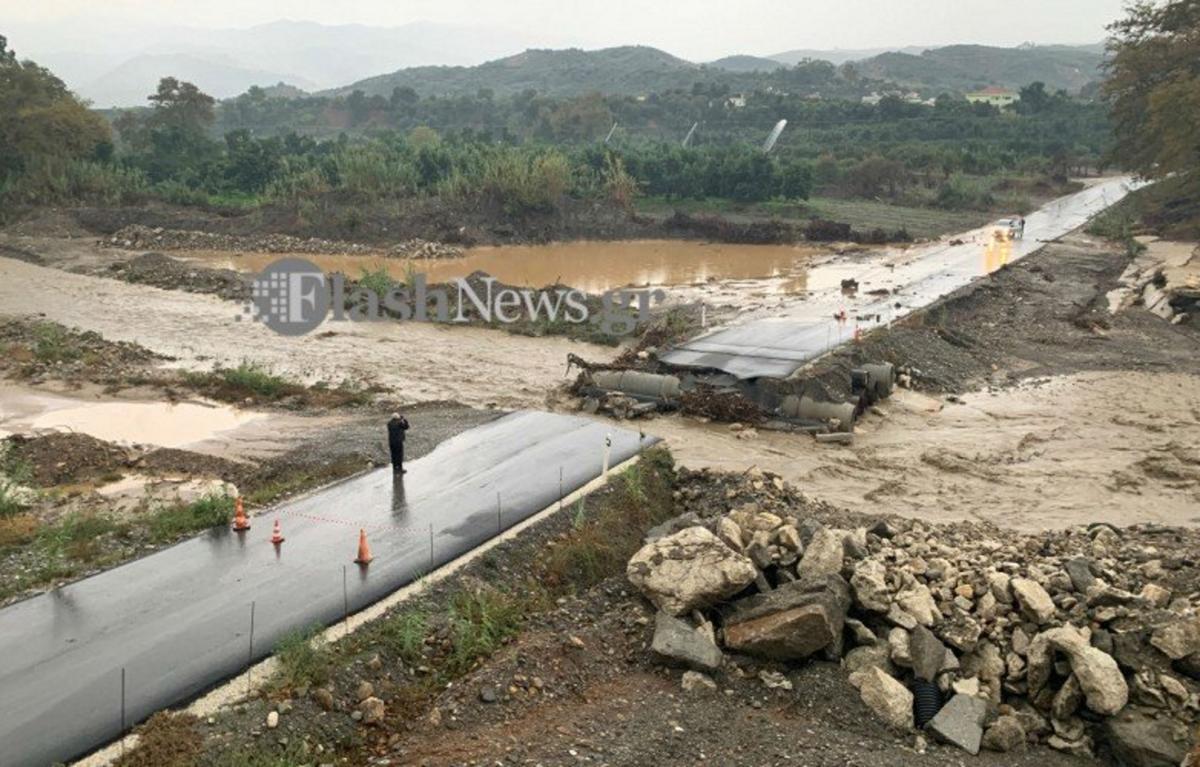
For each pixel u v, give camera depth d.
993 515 22.05
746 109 168.12
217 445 25.70
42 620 13.92
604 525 18.16
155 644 13.16
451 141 114.56
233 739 11.07
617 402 29.08
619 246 72.38
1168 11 74.38
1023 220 77.62
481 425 24.80
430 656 13.30
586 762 11.26
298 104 199.12
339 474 20.84
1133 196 84.81
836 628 13.83
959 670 13.62
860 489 23.56
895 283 50.75
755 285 53.25
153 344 37.84
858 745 12.19
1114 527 19.17
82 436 24.48
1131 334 40.44
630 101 171.12
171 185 80.81
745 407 28.11
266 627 13.60
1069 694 12.78
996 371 34.94
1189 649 12.67
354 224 69.44
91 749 10.80
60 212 70.31
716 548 15.02
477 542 16.70
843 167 104.88
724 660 13.77
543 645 13.66
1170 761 11.86
